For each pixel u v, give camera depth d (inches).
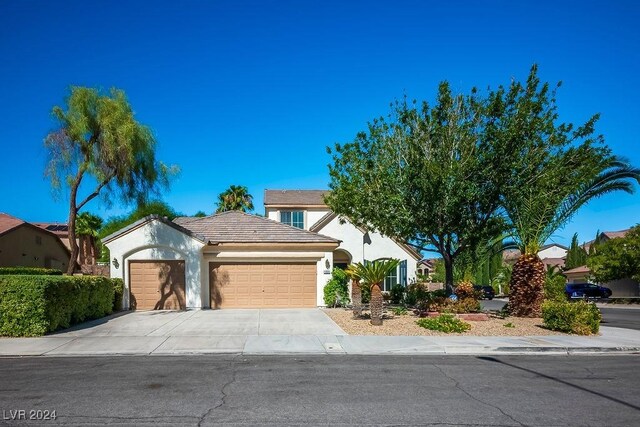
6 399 305.6
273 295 924.0
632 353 505.4
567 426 260.7
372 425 259.8
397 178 743.7
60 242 1551.4
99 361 439.8
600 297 1588.3
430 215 740.0
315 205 1330.0
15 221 1300.4
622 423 265.9
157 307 874.1
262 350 491.5
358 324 667.4
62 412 278.4
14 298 566.9
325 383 352.2
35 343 524.7
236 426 256.4
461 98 747.4
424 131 746.8
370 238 1194.0
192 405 293.0
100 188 777.6
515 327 647.1
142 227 880.3
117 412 278.7
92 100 751.1
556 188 727.7
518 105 711.7
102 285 756.6
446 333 600.4
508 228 776.3
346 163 807.7
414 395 320.2
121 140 745.6
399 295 1109.7
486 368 414.3
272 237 940.0
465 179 719.1
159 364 424.2
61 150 746.8
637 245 1376.7
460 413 281.0
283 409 286.0
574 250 1988.2
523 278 757.3
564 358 471.5
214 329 625.9
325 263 935.0
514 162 700.7
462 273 959.6
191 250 882.8
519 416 276.7
